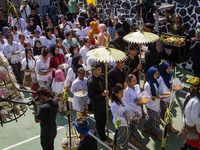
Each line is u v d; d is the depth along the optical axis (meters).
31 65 7.01
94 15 9.93
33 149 5.13
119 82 5.44
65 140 4.29
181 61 7.76
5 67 3.32
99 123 5.05
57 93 6.36
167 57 7.93
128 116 4.37
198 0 8.08
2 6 13.68
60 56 7.02
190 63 8.61
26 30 9.92
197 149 4.15
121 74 5.44
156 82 5.14
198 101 3.80
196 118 3.76
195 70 6.89
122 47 7.22
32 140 5.45
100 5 11.80
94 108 5.00
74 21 12.62
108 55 4.23
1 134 5.68
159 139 5.28
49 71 6.57
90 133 3.43
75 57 6.30
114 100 4.51
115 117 4.55
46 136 4.16
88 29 9.46
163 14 9.61
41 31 10.39
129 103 4.77
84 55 7.18
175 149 5.05
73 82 5.83
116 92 4.43
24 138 5.53
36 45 7.89
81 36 9.68
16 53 7.61
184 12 8.62
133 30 8.43
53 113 4.11
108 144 5.12
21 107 3.67
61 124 6.05
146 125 5.45
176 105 6.71
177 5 8.78
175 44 7.55
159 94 5.05
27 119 6.32
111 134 5.57
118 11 10.91
